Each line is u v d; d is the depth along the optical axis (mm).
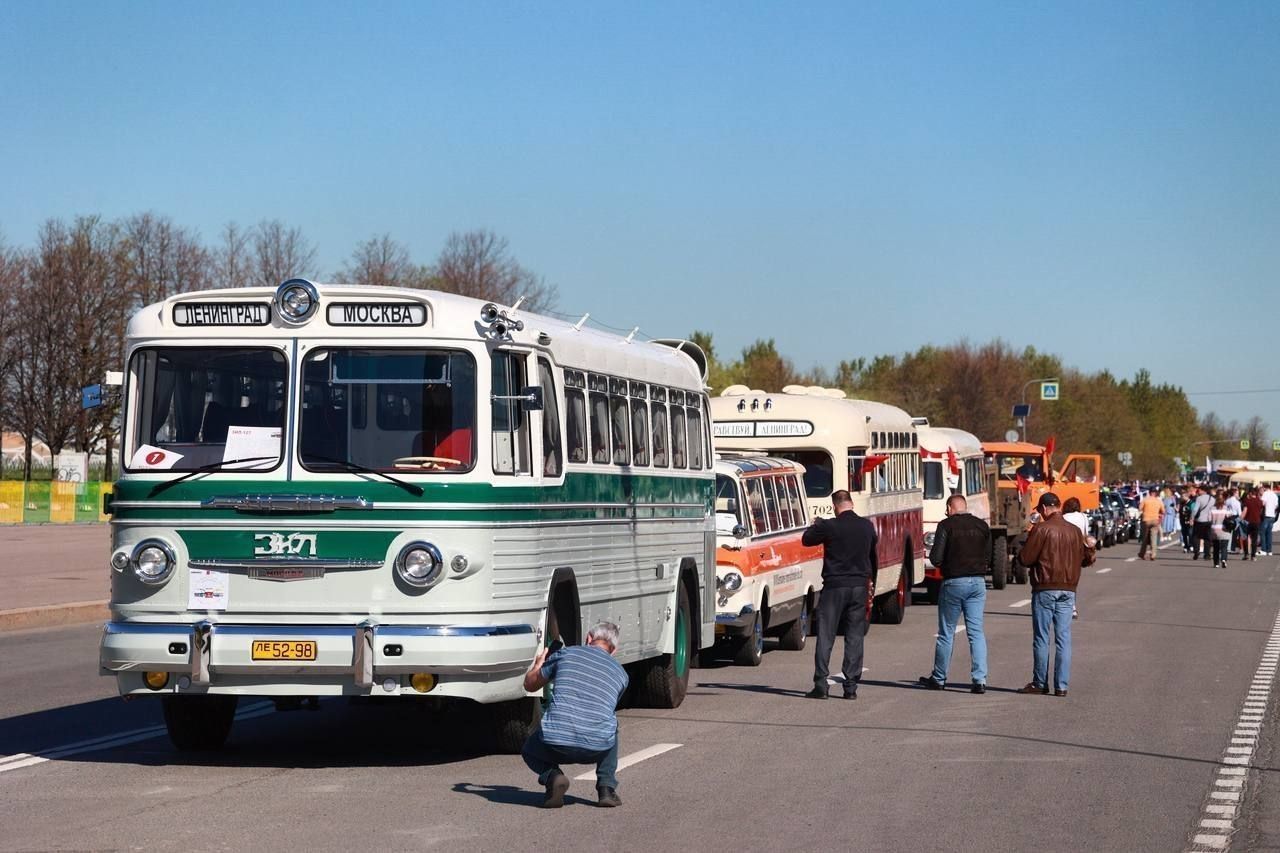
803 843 9281
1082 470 58531
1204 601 32906
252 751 12836
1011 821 10055
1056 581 17062
